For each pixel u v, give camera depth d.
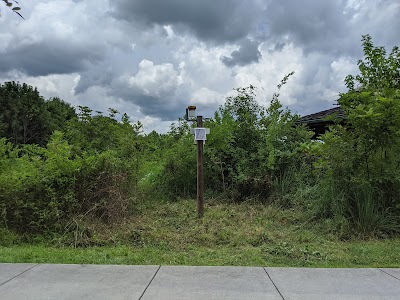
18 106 44.94
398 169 8.36
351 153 8.52
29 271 5.54
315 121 13.65
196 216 9.00
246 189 10.88
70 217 7.90
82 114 10.91
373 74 9.41
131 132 11.09
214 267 5.76
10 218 7.86
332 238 7.66
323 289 4.83
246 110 12.71
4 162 9.04
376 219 7.96
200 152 9.06
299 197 9.87
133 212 9.16
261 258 6.33
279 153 10.77
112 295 4.59
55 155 8.22
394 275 5.41
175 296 4.57
